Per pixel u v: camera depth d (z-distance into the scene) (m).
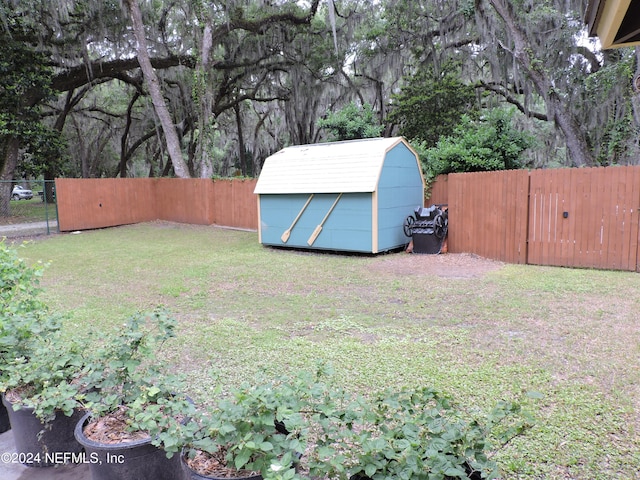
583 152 13.87
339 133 17.42
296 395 1.90
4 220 16.86
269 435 1.75
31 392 2.52
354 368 3.57
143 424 1.92
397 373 3.44
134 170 38.28
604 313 4.87
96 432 2.22
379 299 5.84
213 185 15.88
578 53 15.60
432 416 1.75
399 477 1.53
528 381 3.25
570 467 2.28
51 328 2.81
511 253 8.10
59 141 18.58
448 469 1.51
